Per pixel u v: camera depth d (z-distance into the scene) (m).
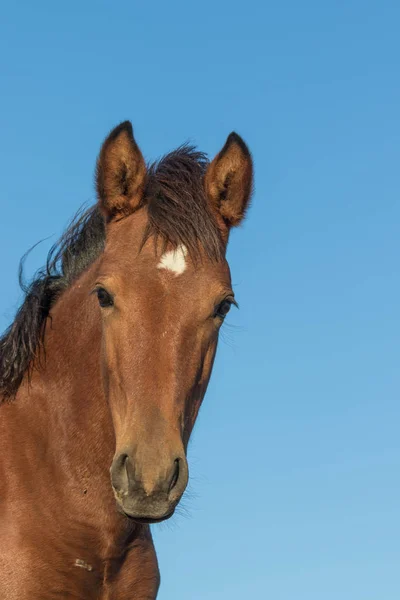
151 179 7.32
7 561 6.93
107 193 7.21
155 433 6.36
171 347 6.59
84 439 7.12
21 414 7.41
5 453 7.29
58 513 7.06
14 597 6.90
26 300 7.67
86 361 7.23
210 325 6.82
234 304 7.02
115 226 7.21
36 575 6.98
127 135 7.20
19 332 7.54
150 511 6.20
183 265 6.76
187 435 6.79
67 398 7.26
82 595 7.12
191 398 6.77
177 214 6.91
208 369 6.95
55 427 7.25
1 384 7.50
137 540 7.22
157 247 6.81
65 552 7.05
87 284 7.48
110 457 7.05
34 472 7.20
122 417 6.64
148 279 6.70
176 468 6.35
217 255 6.93
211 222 7.02
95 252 7.72
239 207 7.57
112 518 7.06
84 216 7.93
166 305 6.64
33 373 7.49
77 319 7.42
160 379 6.53
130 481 6.26
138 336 6.60
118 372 6.67
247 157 7.53
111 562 7.12
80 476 7.08
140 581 7.28
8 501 7.12
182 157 7.49
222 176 7.51
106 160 7.20
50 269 7.91
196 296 6.71
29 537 7.02
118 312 6.70
